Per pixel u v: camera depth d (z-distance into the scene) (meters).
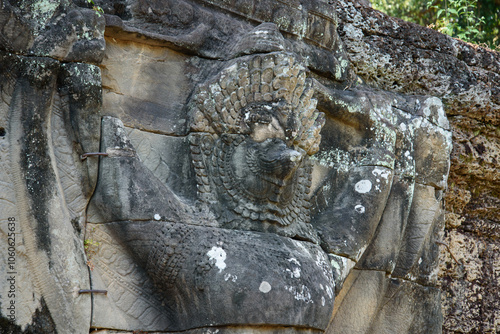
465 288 4.54
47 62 2.73
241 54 3.24
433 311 3.90
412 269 3.81
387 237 3.66
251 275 2.87
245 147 3.12
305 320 2.94
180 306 2.93
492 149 4.55
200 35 3.23
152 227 2.88
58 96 2.81
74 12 2.80
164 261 2.88
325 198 3.56
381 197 3.55
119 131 2.91
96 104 2.84
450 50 4.36
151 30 3.13
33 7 2.73
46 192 2.70
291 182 3.20
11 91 2.68
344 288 3.60
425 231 3.81
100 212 2.89
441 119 3.89
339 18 3.94
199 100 3.11
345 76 3.83
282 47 3.22
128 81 3.08
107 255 2.89
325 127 3.65
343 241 3.40
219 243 2.93
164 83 3.18
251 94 3.14
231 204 3.09
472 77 4.37
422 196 3.82
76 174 2.83
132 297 2.92
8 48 2.66
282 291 2.88
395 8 6.64
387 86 4.13
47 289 2.67
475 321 4.52
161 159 3.12
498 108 4.45
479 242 4.68
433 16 6.55
